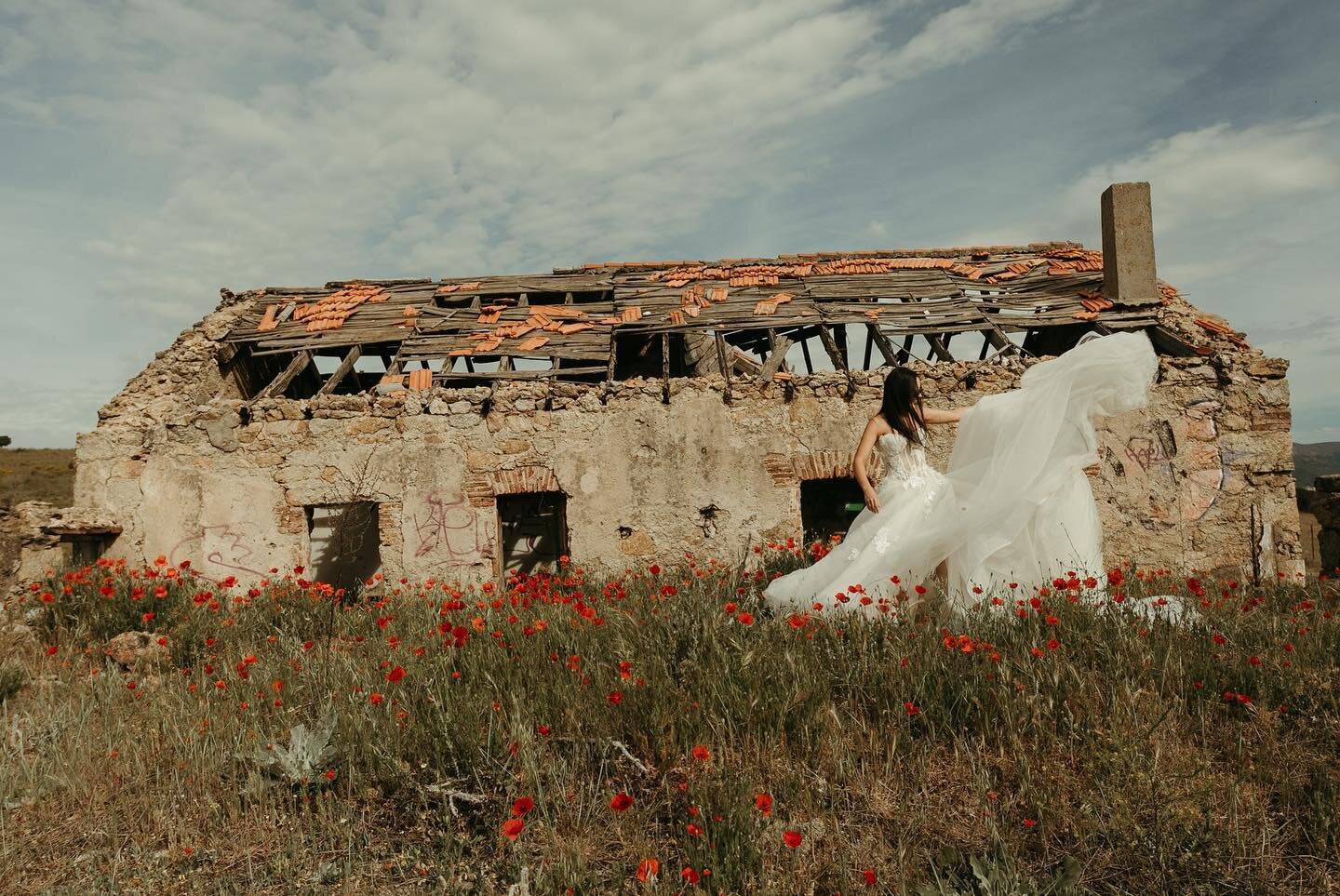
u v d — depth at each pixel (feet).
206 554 31.17
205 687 15.07
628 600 18.60
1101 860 8.98
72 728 13.65
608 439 31.50
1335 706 11.48
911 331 35.78
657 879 8.77
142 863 9.94
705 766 10.69
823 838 9.58
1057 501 16.98
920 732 11.90
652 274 41.57
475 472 31.35
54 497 78.95
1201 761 10.39
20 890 9.55
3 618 21.02
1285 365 30.58
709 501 31.24
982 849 9.31
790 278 40.37
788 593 15.99
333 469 31.40
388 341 36.68
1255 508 30.35
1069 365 17.13
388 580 30.99
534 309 39.14
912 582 15.90
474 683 13.21
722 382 31.65
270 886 9.45
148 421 32.12
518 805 8.41
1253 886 8.49
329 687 14.49
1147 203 36.27
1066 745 11.02
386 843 10.10
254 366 39.47
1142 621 14.07
